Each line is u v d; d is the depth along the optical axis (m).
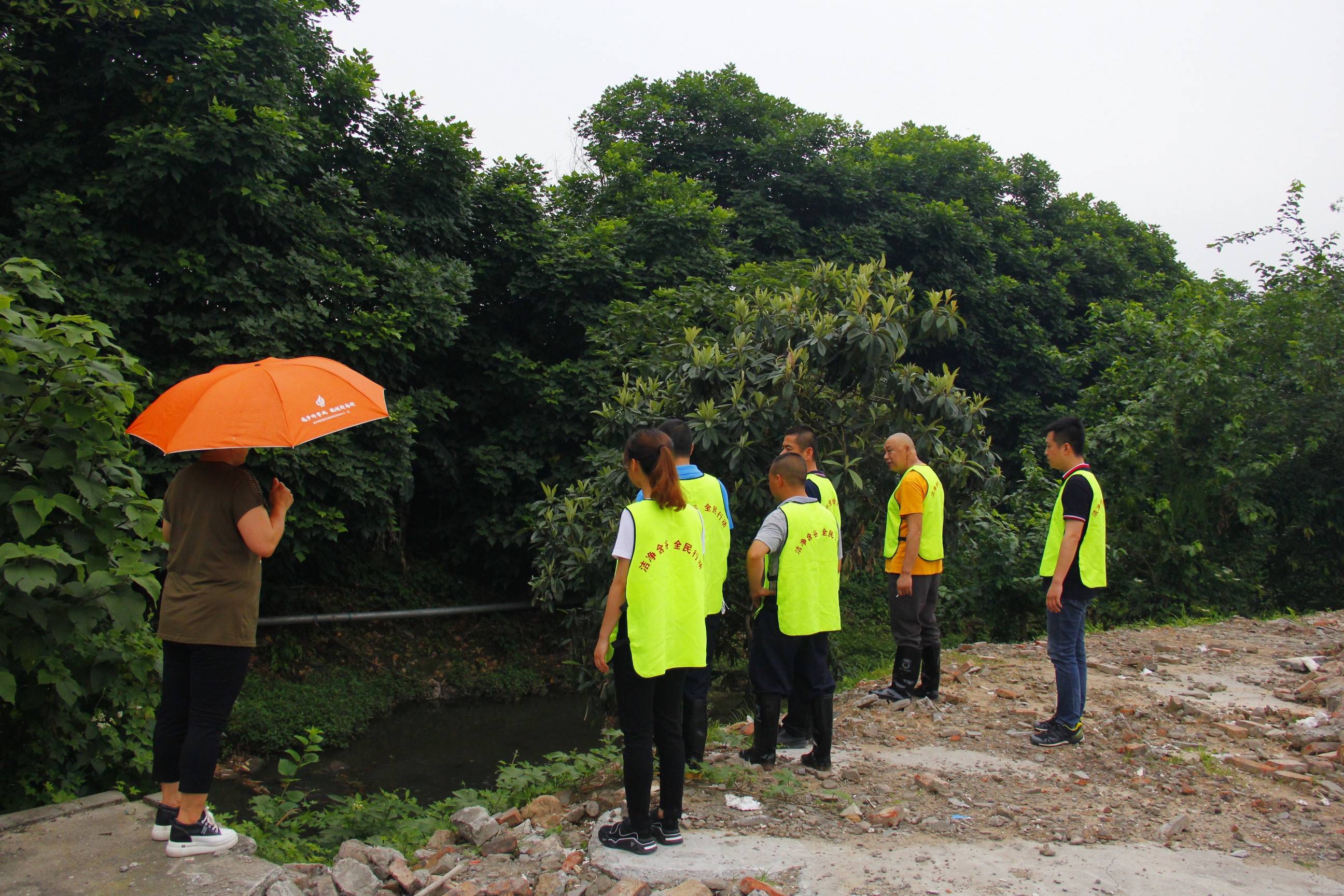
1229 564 11.82
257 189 9.55
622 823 3.74
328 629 12.48
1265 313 12.09
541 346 14.19
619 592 3.54
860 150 20.27
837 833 3.92
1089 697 6.39
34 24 9.36
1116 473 12.14
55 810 3.92
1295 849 3.80
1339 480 11.57
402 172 12.73
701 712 4.67
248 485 3.50
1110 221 23.62
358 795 5.86
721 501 4.77
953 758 5.05
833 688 4.76
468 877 3.68
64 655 4.41
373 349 10.63
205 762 3.47
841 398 7.16
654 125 18.95
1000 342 18.58
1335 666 7.07
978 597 10.61
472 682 12.48
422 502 14.16
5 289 4.63
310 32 11.74
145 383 9.00
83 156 9.77
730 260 14.73
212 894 3.25
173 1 9.82
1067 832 3.93
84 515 4.43
